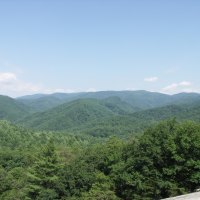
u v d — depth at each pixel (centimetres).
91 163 6284
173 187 4569
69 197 5744
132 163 5116
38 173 6438
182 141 4606
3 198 7256
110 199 5072
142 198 4831
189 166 4622
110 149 6438
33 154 11169
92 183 5781
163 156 4775
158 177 4738
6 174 8412
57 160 6600
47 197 5838
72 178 5888
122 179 5069
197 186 4706
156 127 5047
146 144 4919
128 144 5988
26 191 6631
